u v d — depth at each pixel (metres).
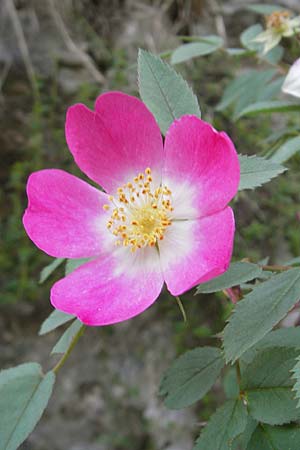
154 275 0.17
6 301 0.45
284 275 0.15
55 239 0.17
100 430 0.44
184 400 0.18
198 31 0.48
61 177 0.18
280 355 0.16
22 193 0.46
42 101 0.47
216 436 0.16
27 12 0.47
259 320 0.15
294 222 0.45
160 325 0.46
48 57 0.47
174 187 0.17
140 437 0.44
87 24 0.48
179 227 0.17
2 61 0.46
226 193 0.15
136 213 0.17
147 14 0.49
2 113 0.46
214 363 0.18
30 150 0.46
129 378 0.45
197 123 0.16
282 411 0.16
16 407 0.17
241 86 0.27
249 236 0.44
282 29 0.24
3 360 0.44
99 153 0.17
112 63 0.47
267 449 0.16
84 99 0.46
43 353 0.45
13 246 0.46
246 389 0.16
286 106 0.22
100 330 0.46
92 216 0.18
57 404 0.44
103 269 0.17
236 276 0.16
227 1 0.47
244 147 0.44
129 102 0.17
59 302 0.16
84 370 0.45
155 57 0.17
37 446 0.43
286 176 0.45
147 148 0.17
